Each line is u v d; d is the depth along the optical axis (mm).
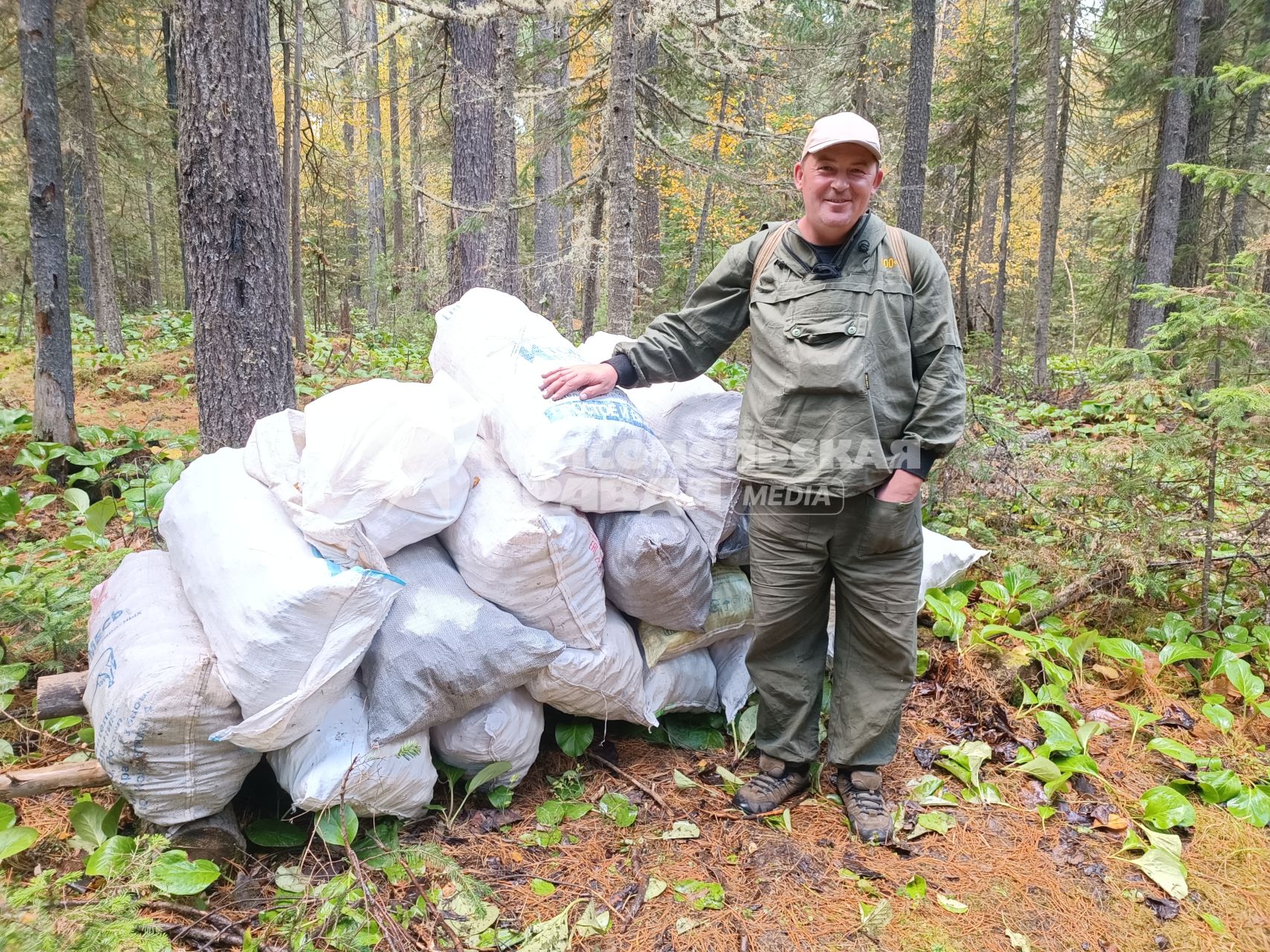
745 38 7059
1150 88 10883
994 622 3254
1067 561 3541
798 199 8102
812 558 2188
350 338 10773
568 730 2479
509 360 2461
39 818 2059
